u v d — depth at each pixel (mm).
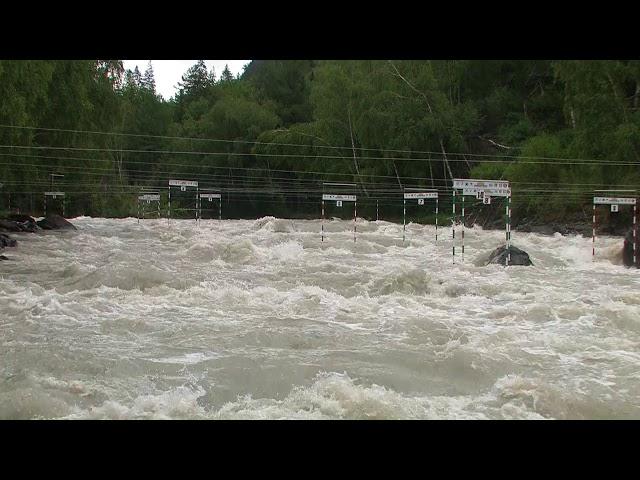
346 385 7266
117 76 46906
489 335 10000
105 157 45500
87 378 7559
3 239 22953
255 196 60469
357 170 55125
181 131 74125
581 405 7066
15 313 11016
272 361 8359
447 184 51719
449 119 51719
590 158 38000
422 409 6879
